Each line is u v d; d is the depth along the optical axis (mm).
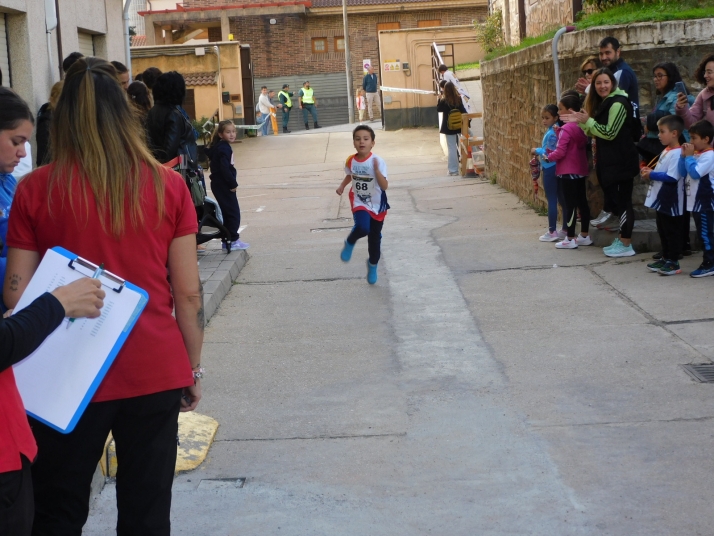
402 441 4605
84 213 2672
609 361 5621
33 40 10828
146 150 2809
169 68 27641
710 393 4973
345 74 39062
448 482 4105
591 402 4977
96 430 2723
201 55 27484
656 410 4793
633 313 6621
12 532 2330
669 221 7488
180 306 2877
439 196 14102
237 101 28016
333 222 12016
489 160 15562
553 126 9148
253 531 3723
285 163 21734
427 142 24375
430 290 7816
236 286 8297
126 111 2766
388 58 28000
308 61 39031
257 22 38594
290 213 13203
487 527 3666
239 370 5863
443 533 3643
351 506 3916
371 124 31438
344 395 5328
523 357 5844
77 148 2691
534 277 7984
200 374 2982
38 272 2514
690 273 7582
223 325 6980
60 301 2363
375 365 5871
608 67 8445
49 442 2719
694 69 9000
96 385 2566
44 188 2705
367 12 38188
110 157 2691
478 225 10898
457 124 16828
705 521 3609
